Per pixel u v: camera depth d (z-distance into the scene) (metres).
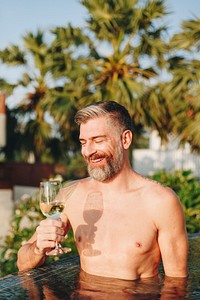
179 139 9.54
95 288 1.80
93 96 10.01
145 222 1.93
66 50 10.66
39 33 13.14
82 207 2.06
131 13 9.91
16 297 1.71
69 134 12.62
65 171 16.20
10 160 13.63
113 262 1.94
